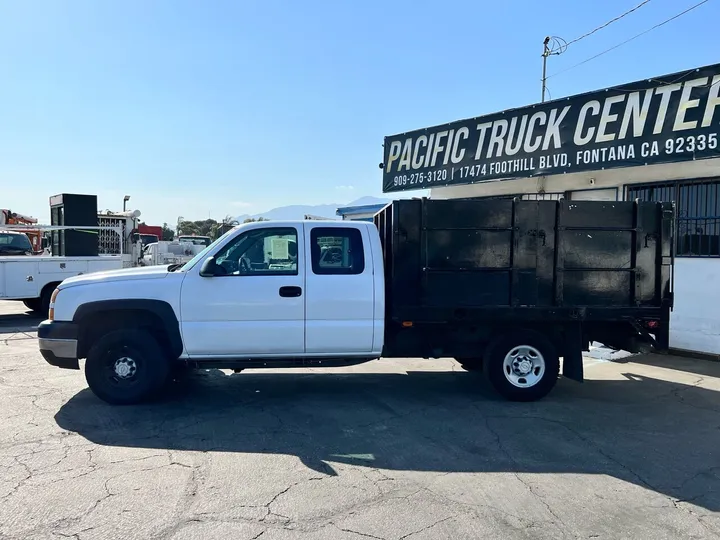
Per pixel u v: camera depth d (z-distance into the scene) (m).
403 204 5.96
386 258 6.32
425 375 7.67
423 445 4.84
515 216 6.03
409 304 6.01
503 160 11.33
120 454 4.51
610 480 4.16
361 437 5.02
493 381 6.25
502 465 4.41
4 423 5.28
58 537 3.19
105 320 6.00
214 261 5.81
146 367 5.89
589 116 9.72
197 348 5.82
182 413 5.68
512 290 6.04
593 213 6.12
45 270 12.63
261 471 4.20
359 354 6.06
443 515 3.54
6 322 12.46
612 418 5.72
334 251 6.06
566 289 6.12
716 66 7.87
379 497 3.79
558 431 5.28
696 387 7.08
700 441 5.05
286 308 5.87
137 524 3.36
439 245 6.00
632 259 6.18
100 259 13.33
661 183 9.26
